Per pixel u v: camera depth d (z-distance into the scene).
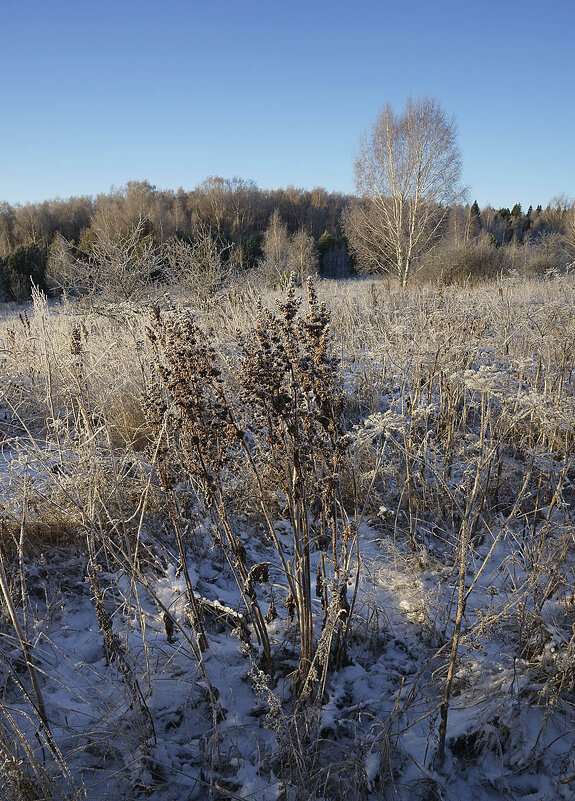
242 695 2.92
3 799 2.15
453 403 5.62
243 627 2.97
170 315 2.98
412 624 3.49
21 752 2.43
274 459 2.78
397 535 4.48
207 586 3.66
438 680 2.99
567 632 3.07
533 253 28.88
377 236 32.97
